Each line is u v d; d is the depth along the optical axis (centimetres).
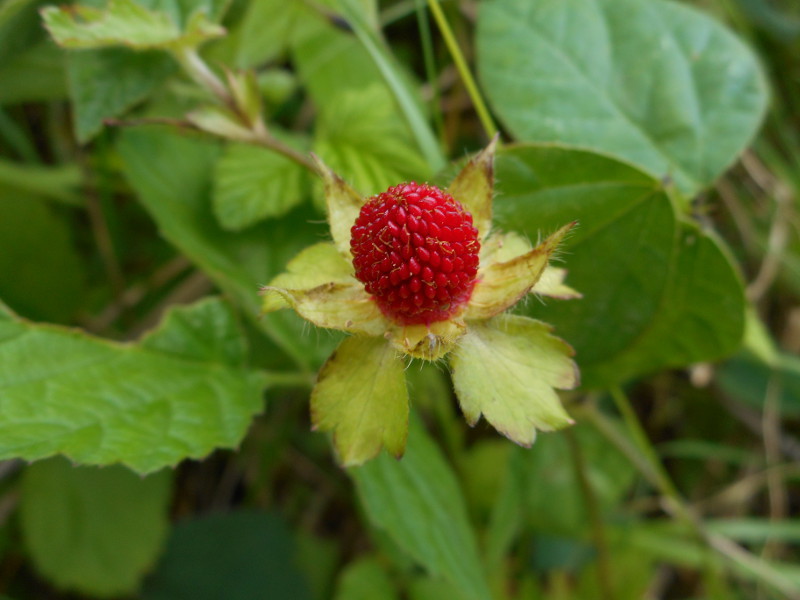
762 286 15
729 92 11
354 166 11
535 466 13
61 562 12
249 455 14
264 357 13
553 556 14
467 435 14
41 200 12
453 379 8
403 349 8
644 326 10
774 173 15
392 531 10
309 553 14
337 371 8
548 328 8
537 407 8
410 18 16
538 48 11
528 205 10
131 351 10
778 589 14
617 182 9
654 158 11
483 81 11
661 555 14
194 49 10
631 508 15
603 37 11
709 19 12
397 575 13
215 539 13
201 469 15
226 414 10
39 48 11
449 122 15
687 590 16
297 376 11
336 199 9
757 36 17
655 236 9
